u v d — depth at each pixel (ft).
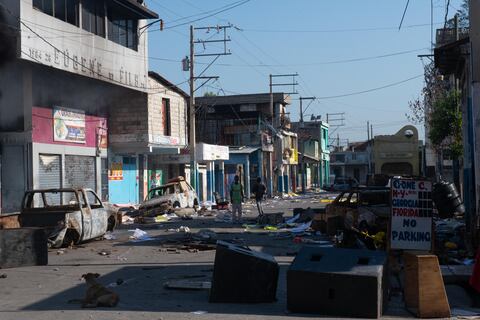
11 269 42.86
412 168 93.09
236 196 84.53
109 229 66.08
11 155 86.94
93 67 92.63
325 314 27.12
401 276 34.14
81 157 102.63
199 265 43.34
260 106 198.59
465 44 57.26
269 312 27.89
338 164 342.44
